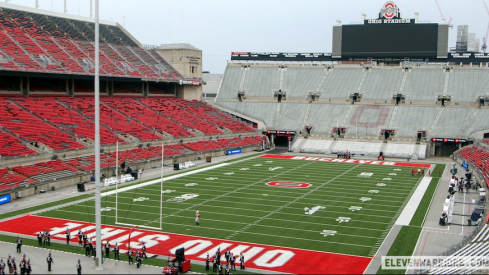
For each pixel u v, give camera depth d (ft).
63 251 112.06
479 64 367.04
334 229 128.98
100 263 100.63
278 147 320.29
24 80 249.75
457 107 300.20
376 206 154.51
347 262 104.22
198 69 357.00
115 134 236.02
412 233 125.49
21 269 95.35
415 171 214.28
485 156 221.05
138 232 126.21
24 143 191.31
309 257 107.55
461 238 121.08
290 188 181.47
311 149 292.81
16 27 264.72
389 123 301.43
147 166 224.94
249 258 107.14
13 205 154.20
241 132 307.99
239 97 349.20
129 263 103.76
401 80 329.72
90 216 141.18
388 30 329.93
